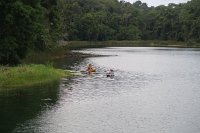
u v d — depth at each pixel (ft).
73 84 170.91
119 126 105.29
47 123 106.83
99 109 124.26
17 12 185.26
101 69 239.30
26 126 103.50
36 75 172.24
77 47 520.83
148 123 108.68
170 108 126.72
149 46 616.80
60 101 134.51
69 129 101.86
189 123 108.78
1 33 192.24
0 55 188.55
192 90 162.91
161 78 202.69
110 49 488.02
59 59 299.79
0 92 147.33
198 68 261.24
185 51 465.06
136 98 143.13
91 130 101.40
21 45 198.49
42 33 257.14
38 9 207.62
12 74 163.73
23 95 142.61
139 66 268.21
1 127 102.12
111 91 156.87
